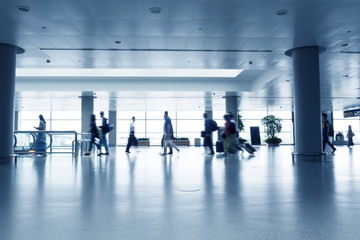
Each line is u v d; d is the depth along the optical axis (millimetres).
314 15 7734
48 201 3879
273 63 12977
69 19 7902
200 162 9500
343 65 13547
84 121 21344
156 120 33281
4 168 7906
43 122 12141
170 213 3268
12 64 10016
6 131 9508
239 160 10281
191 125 33562
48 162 9781
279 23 8273
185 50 10914
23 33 8938
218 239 2467
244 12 7512
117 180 5648
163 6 7129
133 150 19375
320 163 9047
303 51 10469
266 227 2770
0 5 6984
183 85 19969
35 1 6805
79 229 2734
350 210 3363
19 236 2551
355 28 8711
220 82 20375
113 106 27812
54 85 19312
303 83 10305
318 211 3324
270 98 24281
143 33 9062
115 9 7285
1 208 3512
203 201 3846
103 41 9812
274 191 4504
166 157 11930
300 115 10227
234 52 11195
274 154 13773
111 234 2594
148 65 13258
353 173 6598
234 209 3430
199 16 7766
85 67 13633
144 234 2592
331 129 13641
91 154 14281
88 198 4047
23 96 21438
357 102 27953
